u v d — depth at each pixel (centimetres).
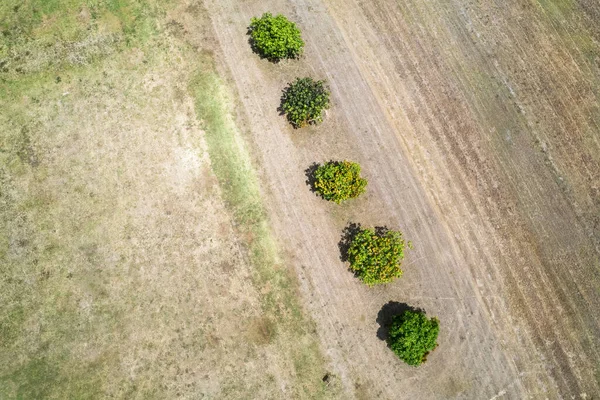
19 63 1444
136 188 1390
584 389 1342
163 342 1320
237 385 1311
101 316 1321
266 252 1373
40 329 1307
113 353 1308
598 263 1412
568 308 1383
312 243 1385
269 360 1324
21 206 1365
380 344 1343
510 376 1339
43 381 1285
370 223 1402
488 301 1374
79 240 1355
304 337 1338
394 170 1439
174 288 1346
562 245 1418
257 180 1412
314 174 1419
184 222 1380
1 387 1274
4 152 1391
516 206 1435
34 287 1325
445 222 1415
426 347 1270
